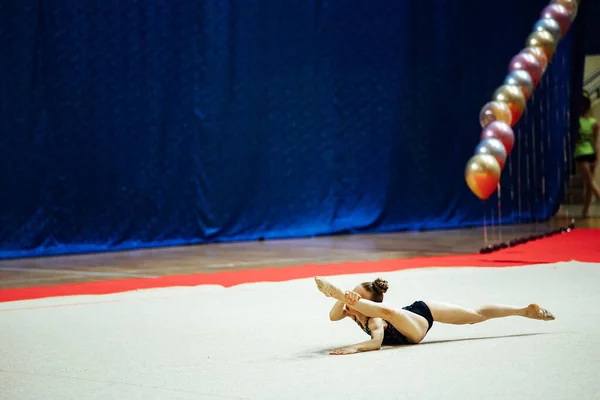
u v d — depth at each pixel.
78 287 8.70
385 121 16.19
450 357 5.04
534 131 18.22
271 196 14.79
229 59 14.18
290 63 14.93
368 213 16.00
